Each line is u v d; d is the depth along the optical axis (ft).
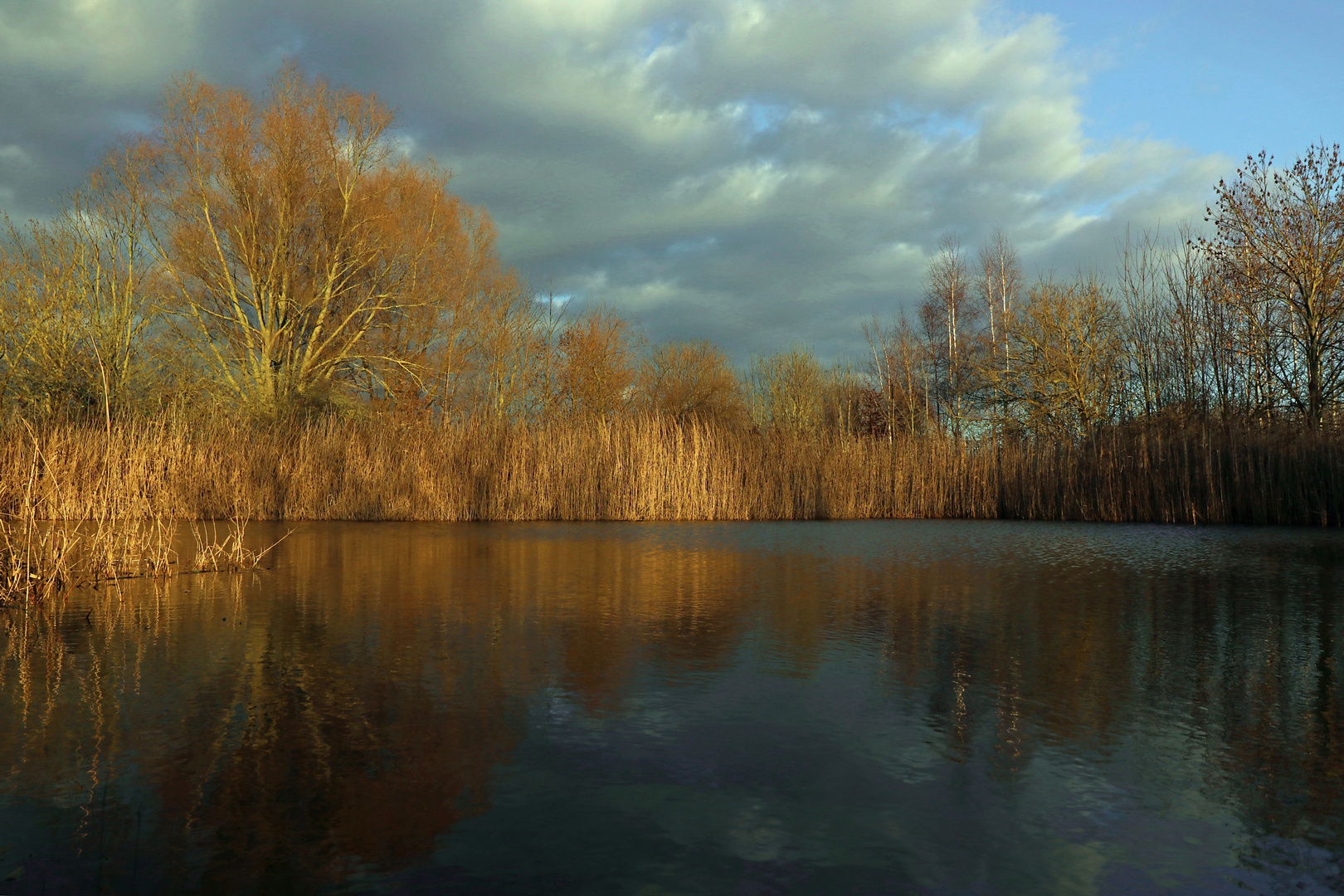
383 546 30.66
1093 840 7.15
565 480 47.09
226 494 44.24
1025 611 17.42
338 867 6.61
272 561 25.79
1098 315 71.87
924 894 6.23
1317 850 6.97
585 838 7.13
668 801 7.91
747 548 30.32
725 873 6.55
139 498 30.86
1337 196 56.13
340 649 13.75
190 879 6.40
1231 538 35.47
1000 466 51.67
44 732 9.65
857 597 19.16
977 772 8.66
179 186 62.34
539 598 18.83
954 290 102.27
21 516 20.86
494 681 11.87
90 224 56.95
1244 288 58.13
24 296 53.01
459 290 77.36
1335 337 56.13
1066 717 10.45
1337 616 16.90
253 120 64.23
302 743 9.37
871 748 9.32
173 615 16.62
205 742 9.37
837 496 50.62
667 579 21.91
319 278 68.64
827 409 111.65
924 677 12.22
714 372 103.04
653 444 48.88
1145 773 8.63
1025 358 76.59
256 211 64.39
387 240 70.64
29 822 7.36
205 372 62.85
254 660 12.96
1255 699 11.23
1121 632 15.30
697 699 11.07
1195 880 6.46
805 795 8.05
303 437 47.44
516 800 7.91
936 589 20.24
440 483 45.75
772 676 12.23
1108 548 30.45
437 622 15.98
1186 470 45.78
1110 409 65.57
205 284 64.34
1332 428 46.88
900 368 108.47
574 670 12.53
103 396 53.78
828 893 6.24
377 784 8.25
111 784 8.21
